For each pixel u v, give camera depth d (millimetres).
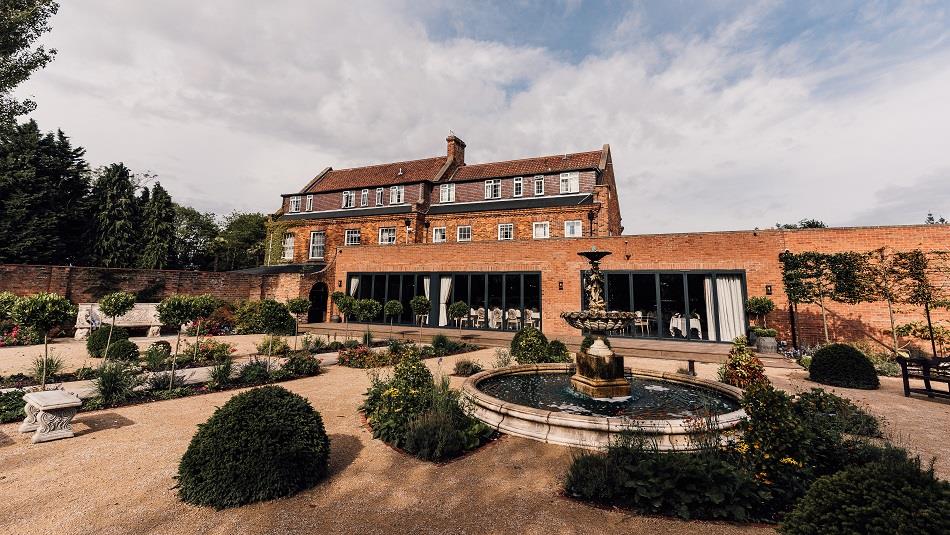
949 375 7938
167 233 36156
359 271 22672
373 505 3854
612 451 4387
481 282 19781
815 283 13391
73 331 16297
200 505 3783
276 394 4527
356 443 5527
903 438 5785
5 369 9578
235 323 19000
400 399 5887
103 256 31781
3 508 3693
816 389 6227
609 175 26891
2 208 26281
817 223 39812
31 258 26500
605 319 7004
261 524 3477
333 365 11609
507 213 24609
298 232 30219
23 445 5273
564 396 7180
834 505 2533
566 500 3979
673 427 4812
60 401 5609
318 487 4227
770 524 3537
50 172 29359
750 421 4254
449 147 30938
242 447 3928
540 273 18344
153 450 5164
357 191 31078
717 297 15289
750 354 8289
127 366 8531
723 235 15406
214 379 8539
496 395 7250
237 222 47125
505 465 4816
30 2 17828
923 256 12461
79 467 4629
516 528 3467
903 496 2338
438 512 3730
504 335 17172
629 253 16703
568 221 23250
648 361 12648
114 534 3291
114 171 33750
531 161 28594
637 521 3604
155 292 19484
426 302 16125
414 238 26094
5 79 18094
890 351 12945
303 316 21828
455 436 5254
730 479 3760
